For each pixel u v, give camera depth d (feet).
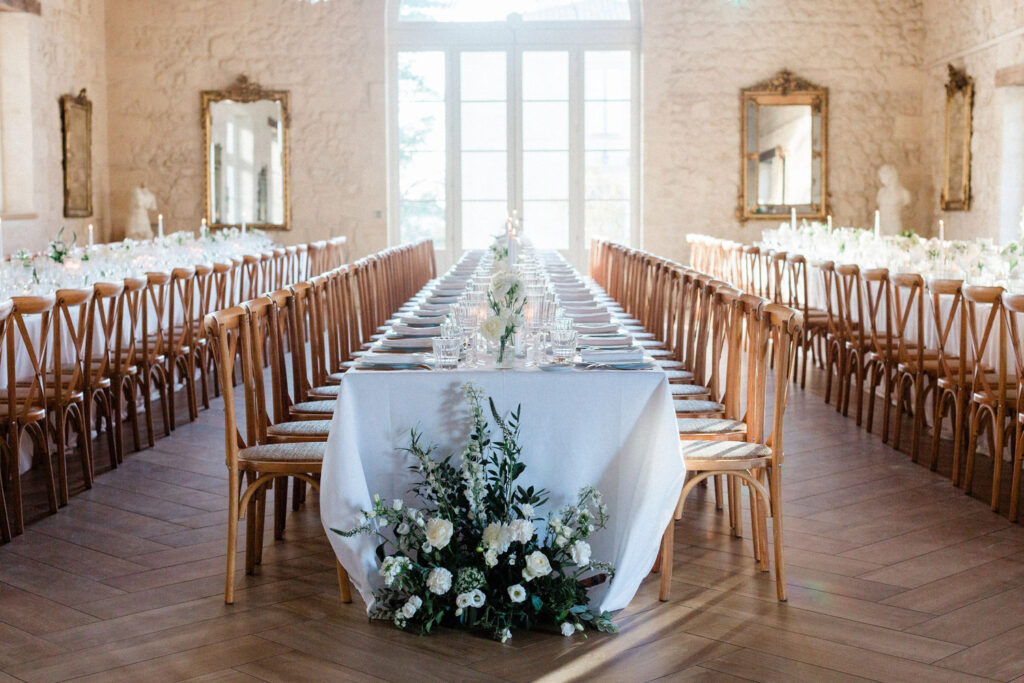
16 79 34.47
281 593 11.34
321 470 10.97
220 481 15.97
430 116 42.27
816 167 41.14
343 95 41.16
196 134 41.24
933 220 40.40
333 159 41.42
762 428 12.04
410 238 42.83
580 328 14.01
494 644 10.00
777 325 11.48
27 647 9.92
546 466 10.75
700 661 9.55
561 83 42.04
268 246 36.68
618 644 9.96
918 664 9.45
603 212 42.57
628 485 10.77
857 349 19.79
